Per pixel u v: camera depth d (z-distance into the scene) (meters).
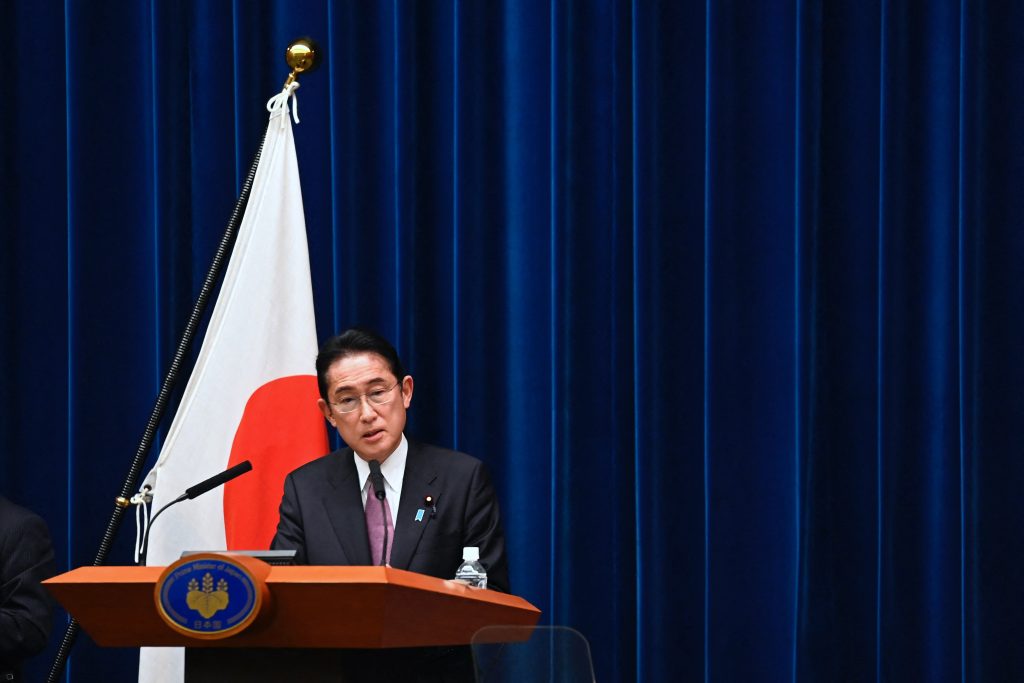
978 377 12.06
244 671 6.38
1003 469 11.98
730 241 12.17
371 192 12.38
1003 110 12.15
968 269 12.09
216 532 10.53
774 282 12.12
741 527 11.98
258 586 5.75
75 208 12.27
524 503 12.02
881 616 11.91
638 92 12.19
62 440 12.38
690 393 12.15
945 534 11.90
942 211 12.09
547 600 11.95
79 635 12.12
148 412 12.34
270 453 10.70
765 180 12.20
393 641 6.08
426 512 8.77
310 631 5.96
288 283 11.03
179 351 10.86
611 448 12.16
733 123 12.25
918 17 12.30
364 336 8.96
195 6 12.48
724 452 12.00
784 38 12.26
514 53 12.30
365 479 9.05
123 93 12.52
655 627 11.88
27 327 12.39
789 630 11.89
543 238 12.22
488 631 6.37
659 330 12.13
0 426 12.26
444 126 12.43
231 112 12.46
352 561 8.65
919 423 12.04
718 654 11.84
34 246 12.45
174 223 12.49
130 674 12.18
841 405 12.12
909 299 12.14
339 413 8.82
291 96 12.40
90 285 12.34
